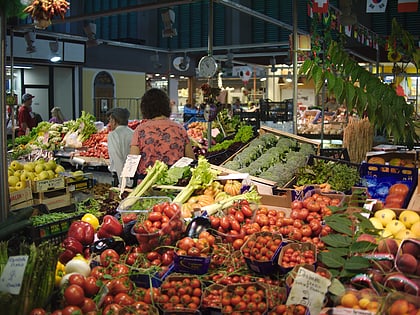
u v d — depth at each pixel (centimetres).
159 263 284
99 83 1505
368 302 227
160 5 783
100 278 262
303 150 604
